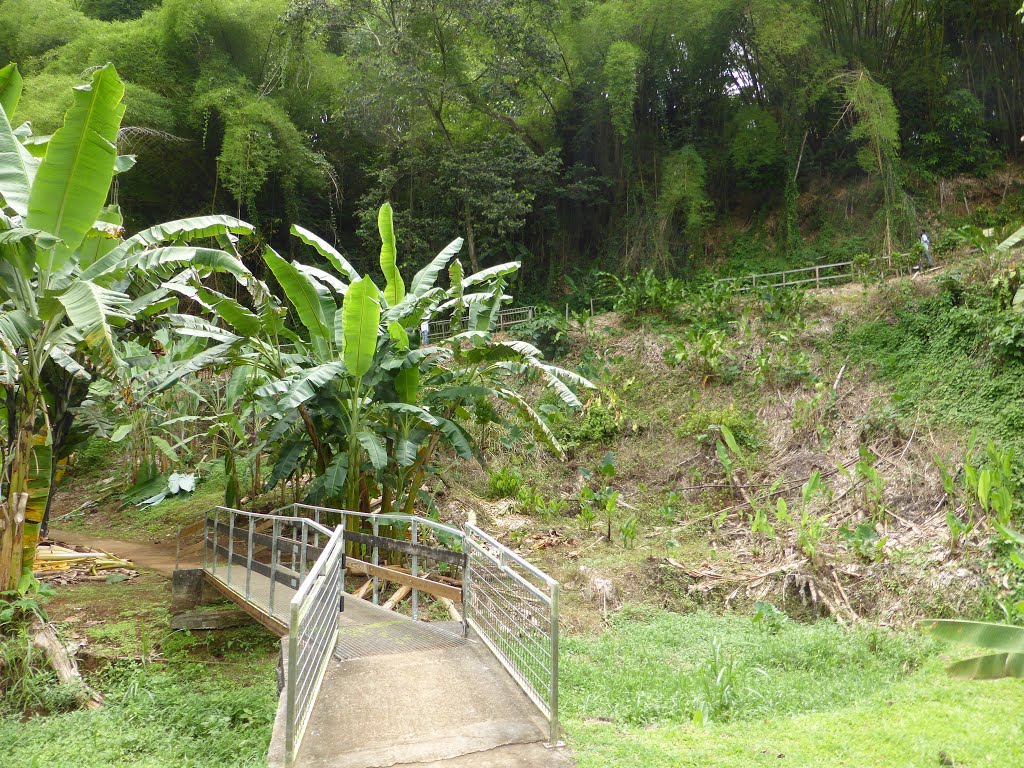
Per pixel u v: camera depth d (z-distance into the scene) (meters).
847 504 12.25
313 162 23.73
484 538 6.00
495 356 11.46
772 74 24.55
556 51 23.41
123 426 13.01
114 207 10.03
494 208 23.66
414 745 4.26
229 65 23.08
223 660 8.58
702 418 15.85
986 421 12.28
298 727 4.23
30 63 22.48
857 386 14.99
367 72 22.95
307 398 9.45
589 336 19.86
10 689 7.14
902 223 21.64
